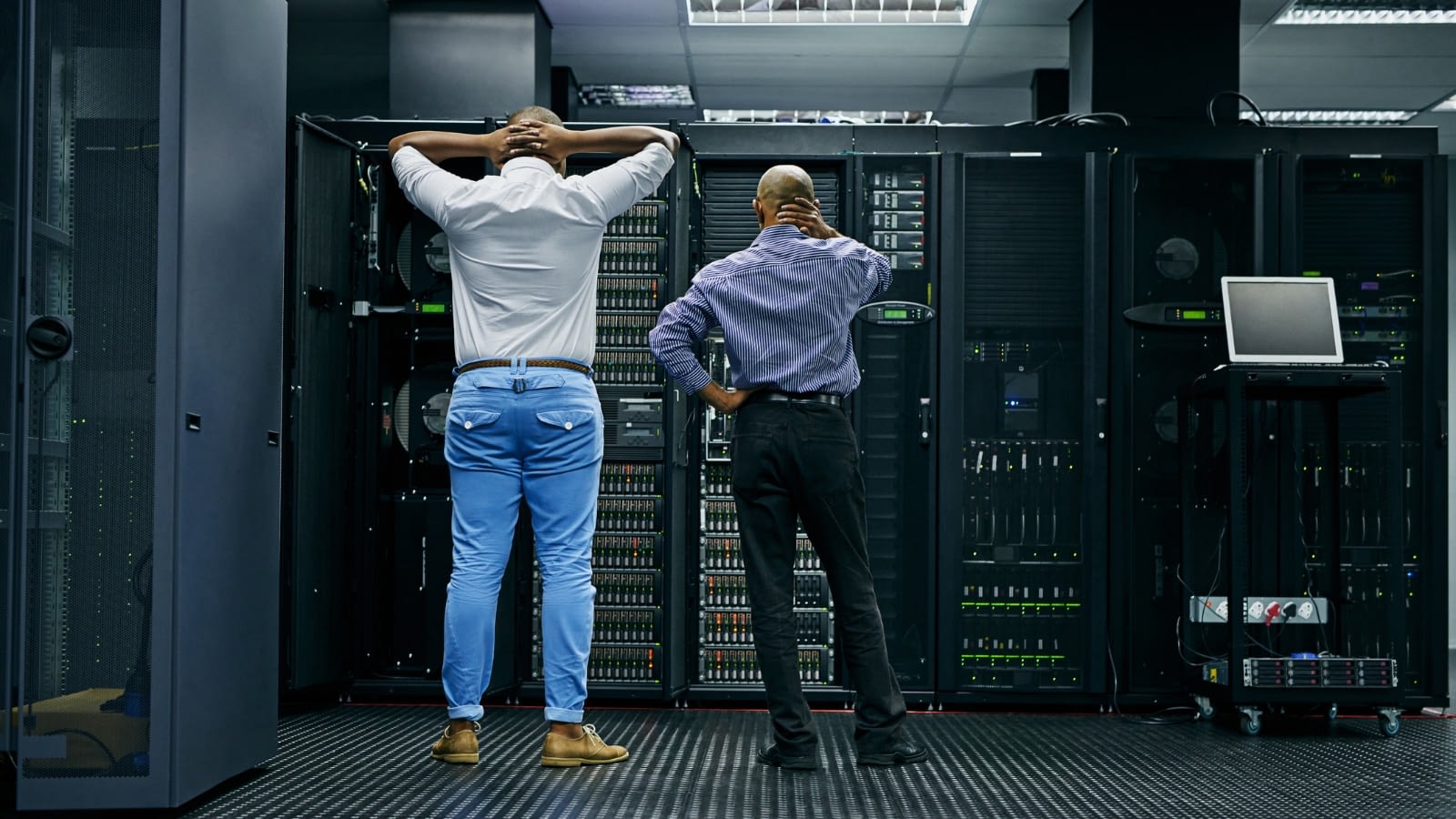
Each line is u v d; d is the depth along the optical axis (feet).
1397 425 13.38
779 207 10.84
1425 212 15.03
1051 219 15.08
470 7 18.84
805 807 8.97
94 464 8.49
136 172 8.59
